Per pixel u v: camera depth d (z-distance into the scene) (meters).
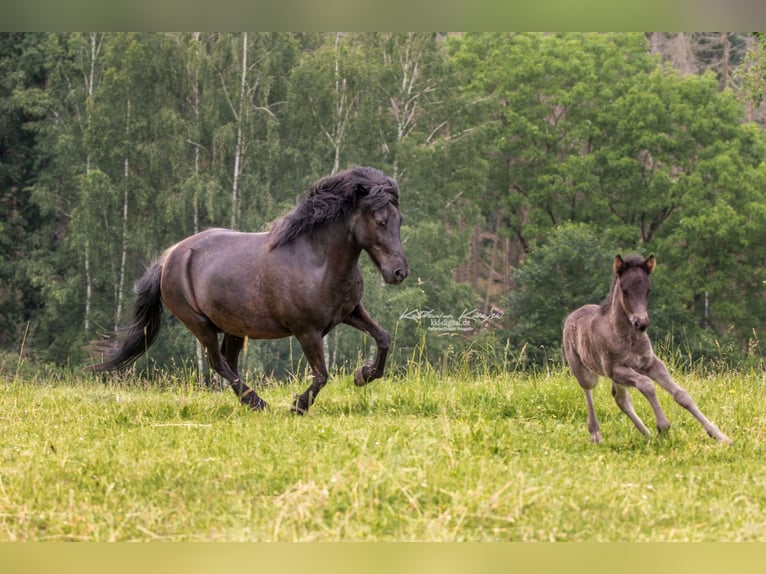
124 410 9.98
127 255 39.47
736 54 64.56
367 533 5.44
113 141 39.53
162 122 38.16
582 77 54.81
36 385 14.19
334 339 34.00
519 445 8.13
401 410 10.39
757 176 48.34
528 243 55.69
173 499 6.21
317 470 6.62
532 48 57.22
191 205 37.44
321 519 5.59
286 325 9.71
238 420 9.12
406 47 42.94
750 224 46.62
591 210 52.16
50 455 7.52
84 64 42.69
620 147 52.91
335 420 9.31
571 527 5.59
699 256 48.06
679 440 8.45
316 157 38.44
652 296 44.12
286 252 9.57
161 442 8.05
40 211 43.34
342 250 9.41
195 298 10.22
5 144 45.31
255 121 39.28
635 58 57.66
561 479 6.57
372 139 40.19
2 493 6.31
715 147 50.00
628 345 8.20
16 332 41.62
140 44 38.41
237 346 10.78
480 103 45.38
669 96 52.62
